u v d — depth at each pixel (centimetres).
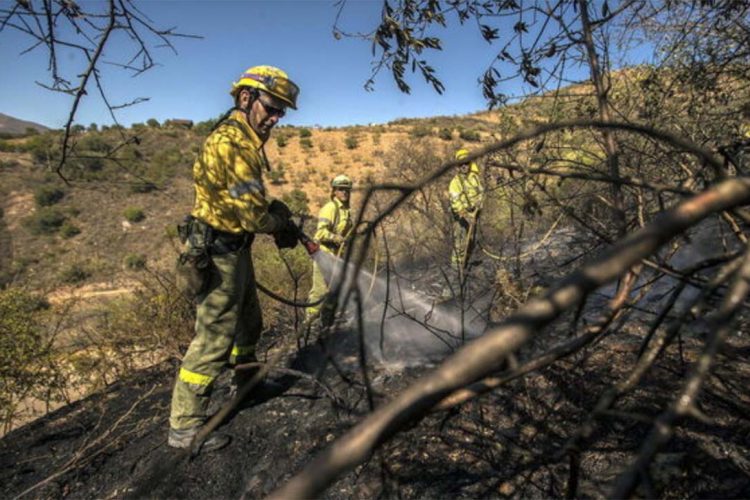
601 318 98
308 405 280
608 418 202
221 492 219
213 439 250
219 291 247
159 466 239
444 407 81
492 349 49
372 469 206
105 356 387
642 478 52
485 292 253
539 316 50
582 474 180
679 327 77
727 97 232
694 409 52
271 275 586
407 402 47
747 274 57
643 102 223
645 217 177
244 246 251
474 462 200
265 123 255
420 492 189
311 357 354
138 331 438
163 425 288
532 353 221
